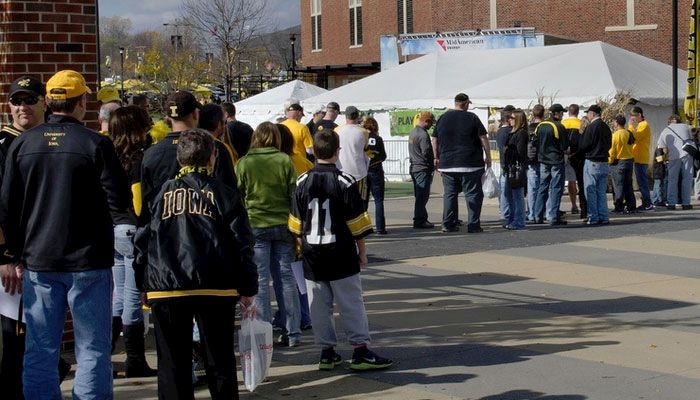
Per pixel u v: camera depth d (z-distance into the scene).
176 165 6.97
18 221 6.20
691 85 25.69
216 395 6.11
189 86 57.31
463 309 10.16
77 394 6.17
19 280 6.29
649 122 26.97
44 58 8.40
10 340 6.63
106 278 6.25
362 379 7.58
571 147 18.39
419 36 42.84
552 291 11.08
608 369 7.68
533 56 30.28
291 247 8.67
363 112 31.23
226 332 6.14
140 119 7.50
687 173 20.52
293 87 34.81
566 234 16.14
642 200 20.59
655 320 9.52
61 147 6.12
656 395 6.94
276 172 8.48
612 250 14.20
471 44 40.88
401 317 9.81
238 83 59.12
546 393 7.04
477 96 28.27
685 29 39.62
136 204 7.32
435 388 7.26
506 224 17.06
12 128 6.71
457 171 16.39
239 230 6.08
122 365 8.15
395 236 16.30
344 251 7.68
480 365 7.89
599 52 28.39
